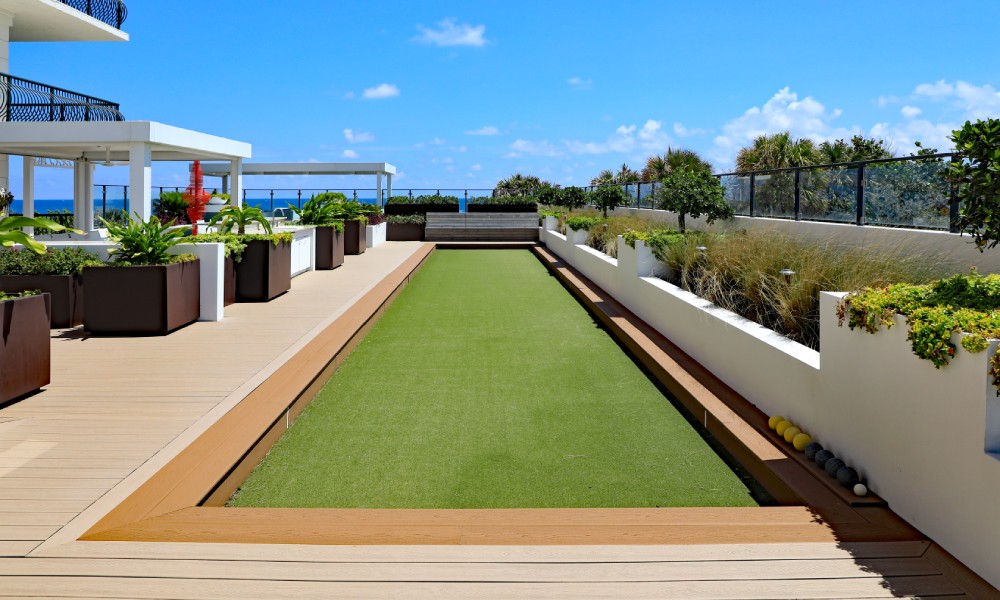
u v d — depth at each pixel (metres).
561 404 4.93
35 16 14.22
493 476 3.63
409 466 3.76
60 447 3.51
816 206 7.57
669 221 11.75
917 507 2.66
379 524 2.70
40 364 4.51
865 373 3.08
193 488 2.99
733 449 3.90
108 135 9.62
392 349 6.69
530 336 7.34
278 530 2.60
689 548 2.46
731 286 5.79
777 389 4.06
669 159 21.83
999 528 2.19
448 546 2.46
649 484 3.54
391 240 21.09
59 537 2.51
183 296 6.81
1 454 3.41
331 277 11.24
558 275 12.84
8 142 9.77
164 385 4.72
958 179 3.09
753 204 9.28
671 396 5.14
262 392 4.55
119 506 2.79
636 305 7.78
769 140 19.39
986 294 2.99
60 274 6.79
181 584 2.17
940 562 2.39
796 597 2.14
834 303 3.38
